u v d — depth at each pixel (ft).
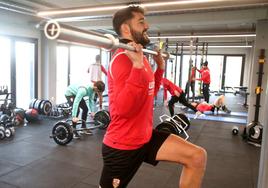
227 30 24.25
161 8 13.58
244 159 12.32
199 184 3.97
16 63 21.45
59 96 27.04
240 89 39.68
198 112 18.45
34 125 18.04
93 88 15.42
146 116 3.96
